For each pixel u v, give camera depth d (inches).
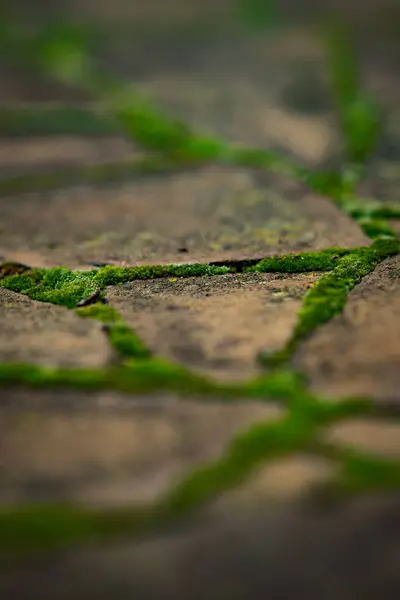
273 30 87.9
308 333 37.3
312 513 32.9
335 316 37.9
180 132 54.0
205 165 50.3
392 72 66.6
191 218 44.8
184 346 36.9
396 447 34.0
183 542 32.5
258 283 39.9
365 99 58.6
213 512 32.9
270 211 45.3
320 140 52.9
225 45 80.6
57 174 49.3
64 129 54.9
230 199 46.5
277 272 40.6
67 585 32.0
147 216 45.1
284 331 37.4
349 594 31.8
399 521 32.8
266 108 57.7
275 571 32.1
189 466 33.8
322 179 48.3
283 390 35.4
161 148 52.3
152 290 39.6
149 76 68.4
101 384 35.7
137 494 33.3
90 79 67.6
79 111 57.6
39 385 35.7
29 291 39.8
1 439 34.4
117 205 46.1
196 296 39.2
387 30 84.5
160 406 35.1
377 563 32.2
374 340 36.9
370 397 35.2
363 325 37.5
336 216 44.7
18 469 33.8
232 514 32.9
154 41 83.4
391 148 51.7
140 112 56.9
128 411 35.0
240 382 35.7
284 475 33.5
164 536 32.6
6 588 31.9
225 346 36.9
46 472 33.7
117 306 38.8
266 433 34.4
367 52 74.7
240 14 97.0
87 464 33.8
